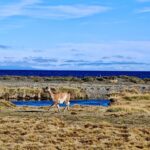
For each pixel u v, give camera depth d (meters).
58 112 61.41
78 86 141.62
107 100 114.75
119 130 44.38
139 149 36.41
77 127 45.41
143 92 110.50
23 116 55.25
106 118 54.09
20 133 42.22
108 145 37.53
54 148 35.91
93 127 46.12
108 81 183.12
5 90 120.81
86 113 60.00
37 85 141.88
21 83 158.00
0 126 45.53
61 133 42.00
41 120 50.12
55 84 153.12
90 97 125.19
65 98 64.12
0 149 34.91
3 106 71.44
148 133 43.75
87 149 35.91
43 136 40.56
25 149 35.47
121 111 61.22
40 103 102.88
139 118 54.50
